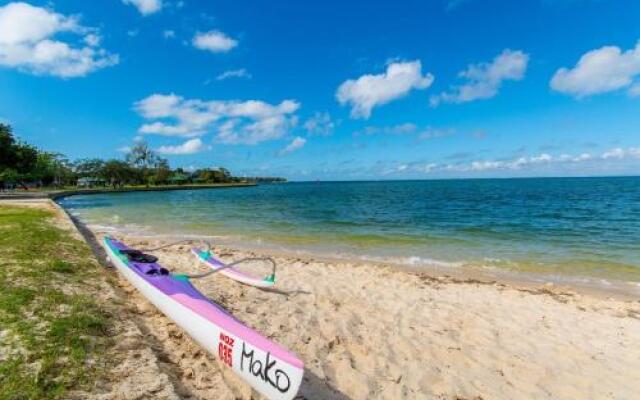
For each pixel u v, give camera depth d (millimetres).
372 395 3867
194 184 112500
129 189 70062
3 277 5723
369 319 6027
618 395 4234
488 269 10078
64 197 45312
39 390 3021
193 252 9938
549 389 4281
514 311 6762
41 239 9133
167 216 23422
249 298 6715
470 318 6328
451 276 9289
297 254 11688
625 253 12125
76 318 4465
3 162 38250
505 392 4152
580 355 5152
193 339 4629
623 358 5117
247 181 166125
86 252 8594
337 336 5234
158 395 3191
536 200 40938
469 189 79062
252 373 3586
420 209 29828
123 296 5930
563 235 15742
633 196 46719
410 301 7074
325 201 42406
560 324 6227
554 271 9914
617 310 6984
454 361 4789
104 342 4062
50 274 6195
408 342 5250
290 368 3303
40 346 3721
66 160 83625
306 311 6203
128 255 6949
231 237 14828
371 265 10227
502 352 5129
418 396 3926
